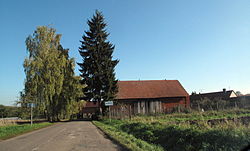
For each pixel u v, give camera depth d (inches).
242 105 1198.9
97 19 1513.3
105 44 1488.7
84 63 1444.4
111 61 1457.9
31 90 1263.5
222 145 276.4
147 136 450.3
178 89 1817.2
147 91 1758.1
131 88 1787.6
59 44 1473.9
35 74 1290.6
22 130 713.0
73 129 753.6
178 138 351.6
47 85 1298.0
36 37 1364.4
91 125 956.6
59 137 526.9
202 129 357.1
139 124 589.0
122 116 1152.2
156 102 1700.3
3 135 580.4
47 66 1318.9
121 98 1652.3
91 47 1438.2
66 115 1501.0
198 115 999.0
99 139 473.7
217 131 310.2
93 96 1424.7
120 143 401.1
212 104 1269.7
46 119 1644.9
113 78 1419.8
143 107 1672.0
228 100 1406.3
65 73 1485.0
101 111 1454.2
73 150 347.3
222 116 898.7
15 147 392.2
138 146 360.5
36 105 1267.2
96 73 1396.4
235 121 422.6
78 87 1509.6
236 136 278.2
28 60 1304.1
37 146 394.9
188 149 306.7
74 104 1499.8
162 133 419.5
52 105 1406.3
